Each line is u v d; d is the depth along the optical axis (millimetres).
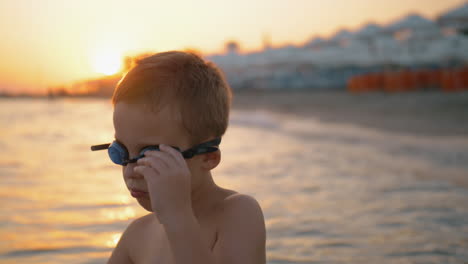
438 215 3654
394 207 3955
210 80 1235
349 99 27656
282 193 4629
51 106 43938
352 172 5840
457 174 5520
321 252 2836
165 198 1140
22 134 12930
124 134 1200
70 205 4086
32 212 3832
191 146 1207
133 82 1187
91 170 6242
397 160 6770
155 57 1240
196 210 1320
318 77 49281
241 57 55406
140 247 1483
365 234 3197
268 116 18359
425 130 11109
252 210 1283
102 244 3023
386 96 27156
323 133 11453
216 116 1229
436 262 2645
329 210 3889
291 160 7109
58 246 2977
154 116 1172
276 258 2740
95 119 21594
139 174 1200
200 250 1146
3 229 3338
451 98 21609
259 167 6414
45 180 5414
